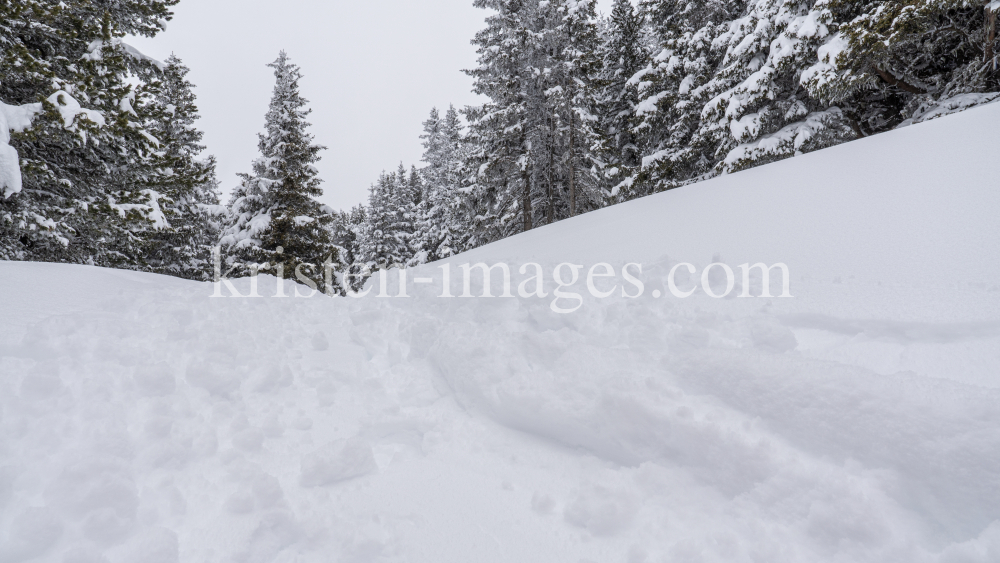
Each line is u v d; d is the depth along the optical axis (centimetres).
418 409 321
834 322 297
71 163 923
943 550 162
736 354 263
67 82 848
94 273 538
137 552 182
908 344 258
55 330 318
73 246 974
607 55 2017
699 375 264
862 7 1073
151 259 1664
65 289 446
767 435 221
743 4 1612
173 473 229
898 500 181
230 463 241
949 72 1195
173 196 1187
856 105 1322
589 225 982
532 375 304
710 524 197
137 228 994
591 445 260
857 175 647
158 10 1132
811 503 187
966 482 172
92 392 261
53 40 941
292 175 1898
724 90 1442
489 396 303
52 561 174
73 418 240
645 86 1714
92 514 190
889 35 961
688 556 183
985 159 533
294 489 229
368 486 235
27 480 202
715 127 1401
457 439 282
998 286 288
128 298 433
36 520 182
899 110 1320
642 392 255
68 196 939
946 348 244
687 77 1606
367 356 414
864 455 196
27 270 490
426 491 230
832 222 503
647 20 2022
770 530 187
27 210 829
